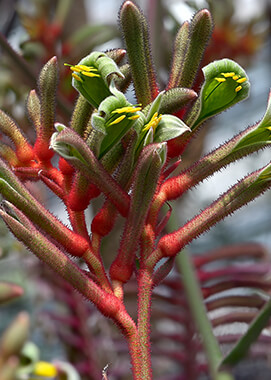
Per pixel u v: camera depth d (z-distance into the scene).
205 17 0.44
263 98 1.26
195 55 0.44
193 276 0.57
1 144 0.46
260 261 0.80
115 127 0.41
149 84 0.44
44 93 0.45
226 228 1.07
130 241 0.43
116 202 0.43
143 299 0.43
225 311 0.74
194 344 0.68
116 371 0.70
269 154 1.06
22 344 0.37
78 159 0.42
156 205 0.44
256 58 0.95
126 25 0.44
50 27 0.87
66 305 0.73
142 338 0.42
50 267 0.42
